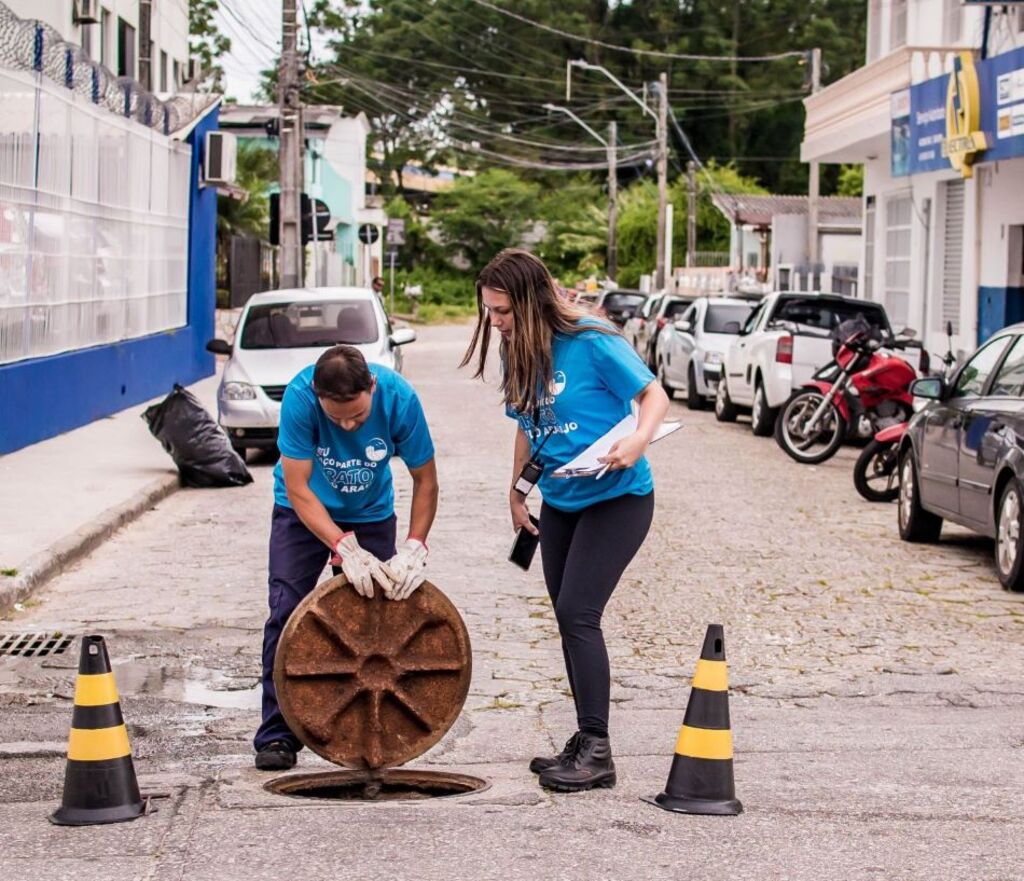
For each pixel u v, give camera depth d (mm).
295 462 5781
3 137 15844
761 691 7637
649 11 77312
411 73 79938
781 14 76125
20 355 16922
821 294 20781
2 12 15594
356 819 5305
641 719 7062
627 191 78375
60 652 8445
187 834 5117
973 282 24797
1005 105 19781
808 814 5414
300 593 6125
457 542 11781
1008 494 10125
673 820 5305
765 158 77750
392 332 18516
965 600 9898
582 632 5707
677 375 26297
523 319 5574
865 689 7672
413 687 5754
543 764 5988
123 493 13664
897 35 29031
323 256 51000
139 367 22969
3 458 15938
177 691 7590
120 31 27359
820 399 17266
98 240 20531
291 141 28578
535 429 5723
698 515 13383
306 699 5641
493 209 80500
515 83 79188
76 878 4664
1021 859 4914
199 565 10984
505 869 4754
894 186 29219
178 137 25469
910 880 4691
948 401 11547
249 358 17203
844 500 14477
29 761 6348
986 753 6402
